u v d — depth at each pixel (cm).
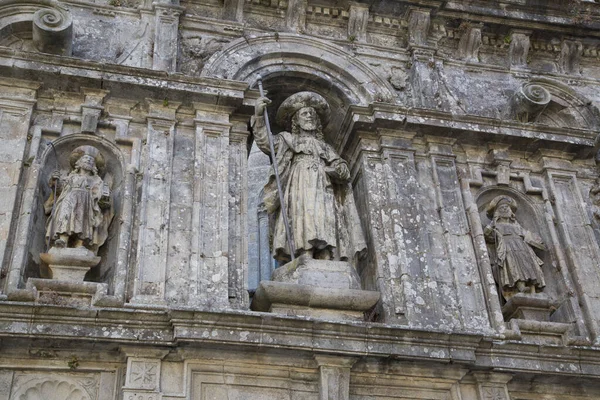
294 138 1925
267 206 1842
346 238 1822
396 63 2198
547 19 2334
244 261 1722
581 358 1703
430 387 1622
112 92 1853
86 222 1661
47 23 1880
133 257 1656
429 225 1880
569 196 2047
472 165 2042
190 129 1866
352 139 2016
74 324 1478
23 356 1474
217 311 1507
